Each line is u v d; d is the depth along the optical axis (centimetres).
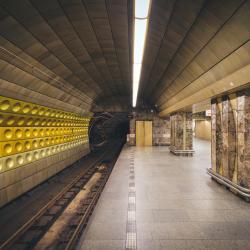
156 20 583
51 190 980
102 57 940
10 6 425
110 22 617
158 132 2211
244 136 585
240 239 387
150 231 417
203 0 431
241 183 602
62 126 1334
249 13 382
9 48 539
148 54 858
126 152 1709
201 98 852
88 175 1291
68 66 874
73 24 596
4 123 745
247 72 501
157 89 1454
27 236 554
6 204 741
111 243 374
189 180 812
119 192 663
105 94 1903
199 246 365
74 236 477
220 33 491
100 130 2981
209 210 521
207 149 1911
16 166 818
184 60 739
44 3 467
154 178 843
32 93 815
